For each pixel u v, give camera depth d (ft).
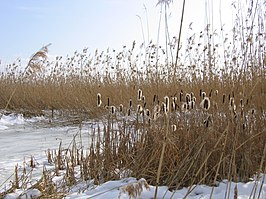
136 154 18.07
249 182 15.66
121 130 19.34
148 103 21.42
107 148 18.17
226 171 16.74
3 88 49.96
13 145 28.76
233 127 17.10
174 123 17.93
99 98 18.24
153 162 17.08
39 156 23.82
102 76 48.11
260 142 17.97
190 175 16.19
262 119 18.75
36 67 16.19
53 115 45.11
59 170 19.63
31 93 48.85
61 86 49.62
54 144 28.71
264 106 19.40
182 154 16.81
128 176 17.07
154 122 18.13
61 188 15.80
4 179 18.24
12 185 15.94
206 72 26.84
